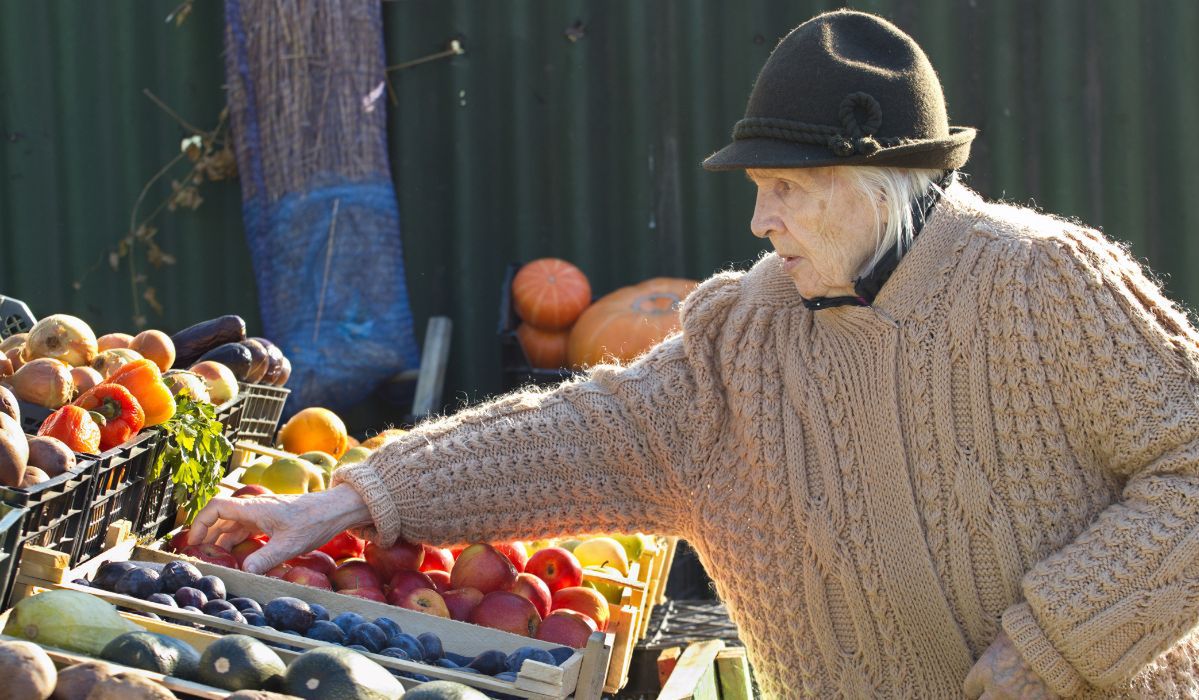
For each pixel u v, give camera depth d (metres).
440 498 2.47
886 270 2.12
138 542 2.44
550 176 5.55
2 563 1.89
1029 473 2.08
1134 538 1.96
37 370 2.45
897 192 2.08
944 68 5.38
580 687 2.06
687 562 5.16
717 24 5.44
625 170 5.54
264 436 3.36
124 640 1.72
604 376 2.50
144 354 2.90
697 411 2.36
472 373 5.59
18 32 5.46
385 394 5.55
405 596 2.43
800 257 2.14
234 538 2.55
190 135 5.49
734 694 3.17
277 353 3.33
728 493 2.33
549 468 2.46
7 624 1.82
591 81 5.50
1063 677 1.98
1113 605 1.95
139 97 5.49
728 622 3.56
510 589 2.61
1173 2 5.25
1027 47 5.35
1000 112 5.38
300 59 5.11
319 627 2.04
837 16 2.13
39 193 5.54
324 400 5.20
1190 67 5.26
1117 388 2.01
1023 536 2.08
